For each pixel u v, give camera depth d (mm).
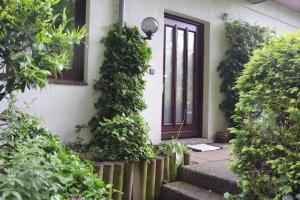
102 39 3646
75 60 3568
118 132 3094
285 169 2062
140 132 3164
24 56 1781
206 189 3133
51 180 1566
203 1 4824
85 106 3518
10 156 1652
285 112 2188
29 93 3084
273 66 2275
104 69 3607
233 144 2443
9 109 2314
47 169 1621
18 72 1821
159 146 3703
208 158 3830
